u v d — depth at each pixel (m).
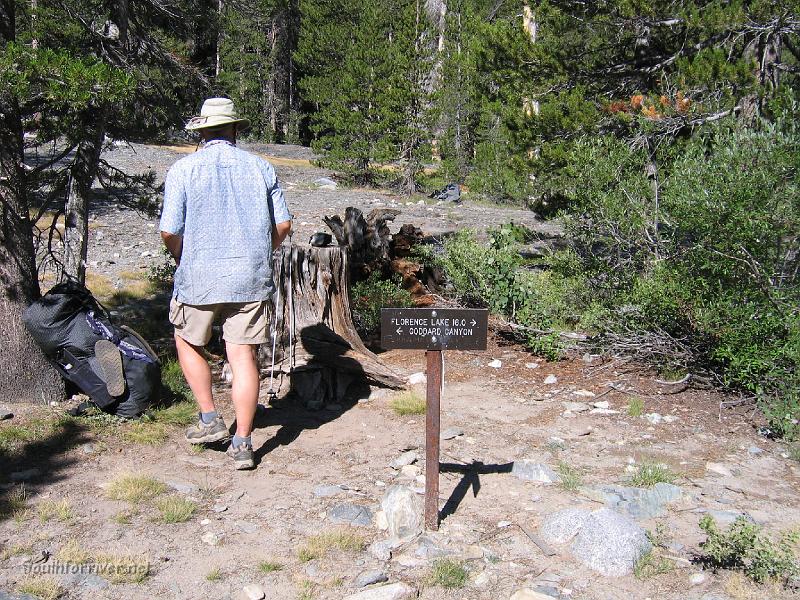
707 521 4.11
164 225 5.06
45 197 8.00
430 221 21.06
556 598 3.75
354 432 5.94
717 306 6.81
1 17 6.05
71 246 7.45
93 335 5.81
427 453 4.38
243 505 4.71
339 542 4.23
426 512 4.39
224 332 5.26
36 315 5.78
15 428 5.51
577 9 12.02
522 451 5.60
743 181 6.84
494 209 25.09
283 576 3.96
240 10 10.50
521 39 12.09
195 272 5.08
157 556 4.09
